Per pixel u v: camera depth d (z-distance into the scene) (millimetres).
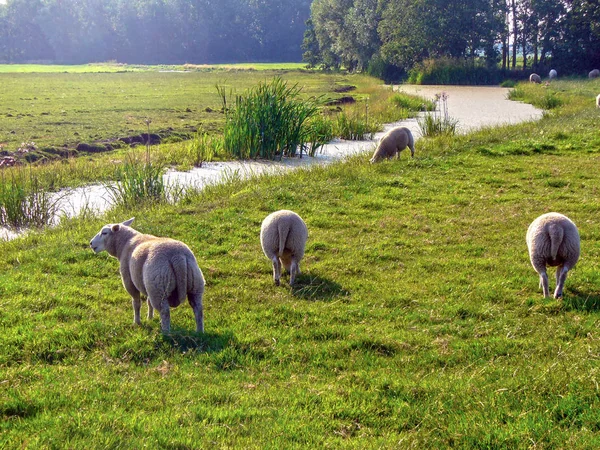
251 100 21641
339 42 78375
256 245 11500
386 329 7867
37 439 5062
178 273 7293
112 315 8367
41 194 15859
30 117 31844
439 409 5793
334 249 11211
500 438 5242
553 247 8391
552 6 64688
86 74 80500
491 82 62312
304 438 5355
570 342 7203
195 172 18922
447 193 14961
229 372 6719
